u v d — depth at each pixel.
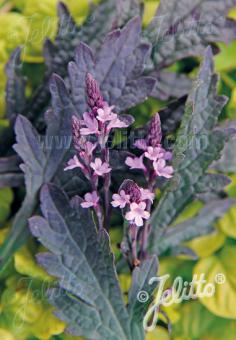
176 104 0.26
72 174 0.26
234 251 0.29
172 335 0.28
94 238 0.24
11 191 0.29
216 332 0.28
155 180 0.24
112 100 0.26
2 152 0.29
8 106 0.28
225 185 0.26
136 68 0.26
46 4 0.30
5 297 0.28
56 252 0.25
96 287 0.25
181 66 0.31
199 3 0.27
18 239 0.27
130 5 0.27
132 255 0.25
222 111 0.29
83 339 0.27
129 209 0.24
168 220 0.27
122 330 0.25
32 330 0.27
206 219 0.28
